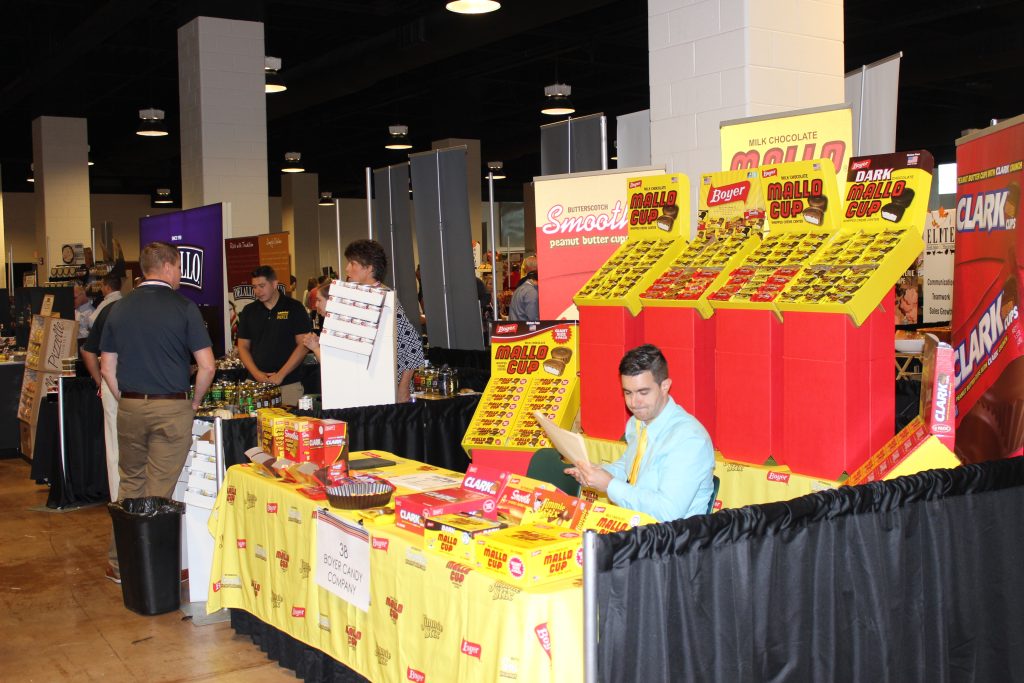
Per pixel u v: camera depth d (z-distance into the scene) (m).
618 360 4.02
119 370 4.42
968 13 12.07
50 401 6.69
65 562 5.25
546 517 2.64
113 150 20.42
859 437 3.12
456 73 14.91
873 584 2.36
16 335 9.43
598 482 2.77
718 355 3.54
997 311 3.01
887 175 3.21
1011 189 2.91
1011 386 2.90
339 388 4.81
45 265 14.52
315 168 25.44
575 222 4.77
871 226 3.27
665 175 4.08
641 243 4.22
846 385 3.08
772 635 2.22
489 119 19.91
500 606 2.21
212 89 9.30
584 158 6.11
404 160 23.88
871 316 3.13
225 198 9.41
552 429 2.92
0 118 17.78
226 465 4.13
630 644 2.02
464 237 7.15
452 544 2.43
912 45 13.22
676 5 5.20
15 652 3.92
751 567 2.18
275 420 3.61
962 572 2.54
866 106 4.97
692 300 3.61
